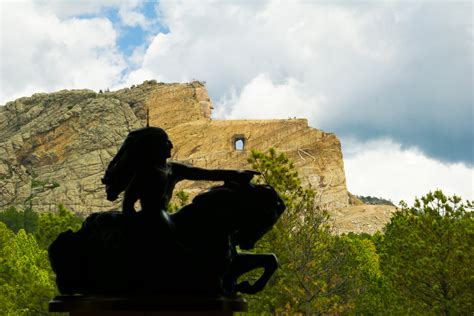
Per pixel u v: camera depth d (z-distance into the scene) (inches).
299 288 1241.4
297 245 1246.3
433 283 1273.4
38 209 6599.4
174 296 370.0
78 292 385.7
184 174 399.9
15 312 1218.0
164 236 380.2
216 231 389.4
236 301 386.9
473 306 1248.2
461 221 1307.8
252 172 401.7
